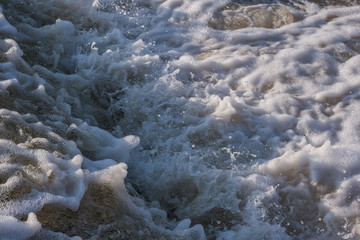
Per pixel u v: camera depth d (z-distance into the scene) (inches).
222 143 153.5
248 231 127.6
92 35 196.7
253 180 137.6
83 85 168.6
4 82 137.6
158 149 151.3
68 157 118.0
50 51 178.7
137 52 187.2
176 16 214.7
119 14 212.5
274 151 152.8
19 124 123.2
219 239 127.3
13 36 171.2
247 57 191.0
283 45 201.3
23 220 96.3
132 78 177.2
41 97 143.0
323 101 173.9
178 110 164.2
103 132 137.6
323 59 192.7
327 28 213.2
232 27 211.2
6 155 109.0
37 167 108.1
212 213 133.2
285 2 230.5
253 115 164.2
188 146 150.9
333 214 133.3
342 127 163.0
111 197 113.0
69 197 104.7
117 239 105.0
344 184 140.6
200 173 140.0
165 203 139.1
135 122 163.0
